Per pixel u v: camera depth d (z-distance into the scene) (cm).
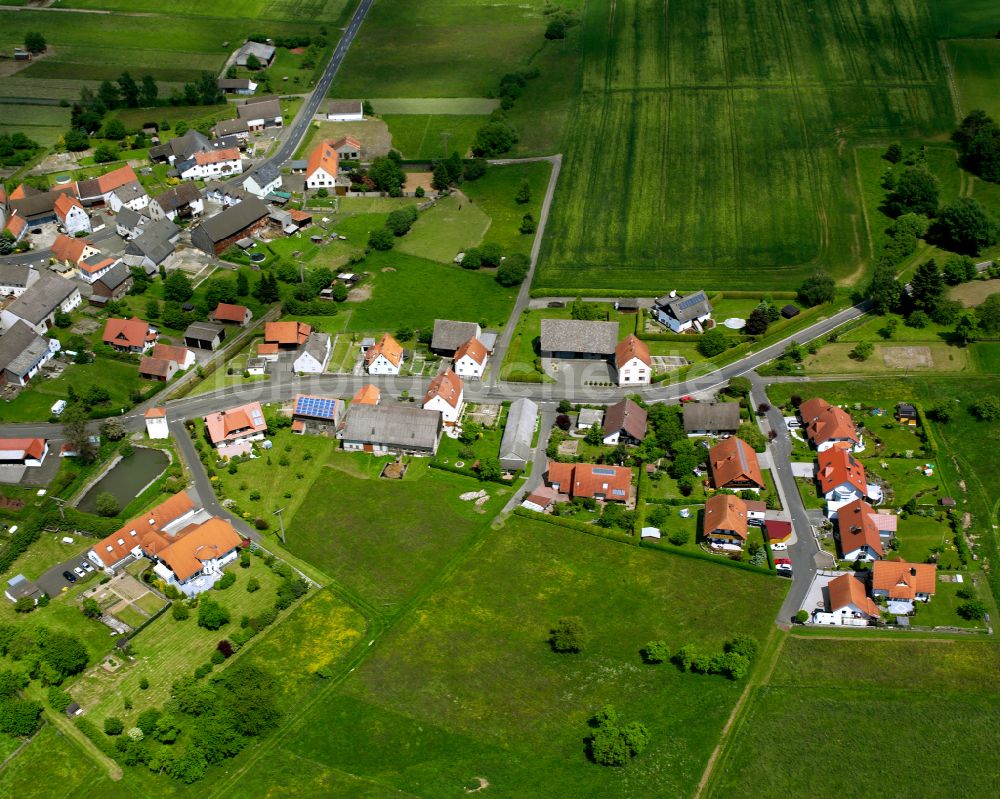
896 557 17662
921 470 19575
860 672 15700
